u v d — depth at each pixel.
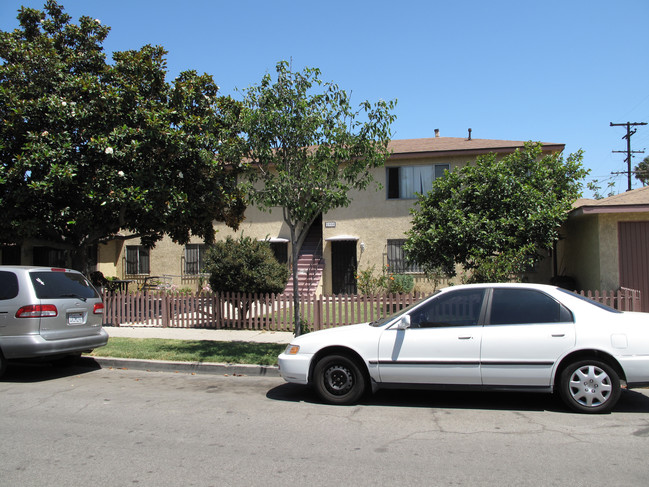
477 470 4.11
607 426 5.25
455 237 10.93
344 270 18.77
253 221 19.62
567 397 5.64
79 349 8.05
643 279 11.44
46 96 11.39
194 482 3.90
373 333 6.11
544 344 5.62
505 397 6.54
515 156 12.05
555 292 5.89
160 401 6.45
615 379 5.55
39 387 7.30
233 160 9.30
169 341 10.45
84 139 11.51
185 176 12.46
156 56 12.20
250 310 12.03
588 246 12.49
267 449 4.64
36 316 7.50
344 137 8.64
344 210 18.42
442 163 17.52
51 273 8.05
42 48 11.91
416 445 4.73
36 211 11.96
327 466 4.21
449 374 5.80
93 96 11.28
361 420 5.55
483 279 9.72
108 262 21.11
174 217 12.32
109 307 12.85
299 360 6.32
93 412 5.92
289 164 8.88
